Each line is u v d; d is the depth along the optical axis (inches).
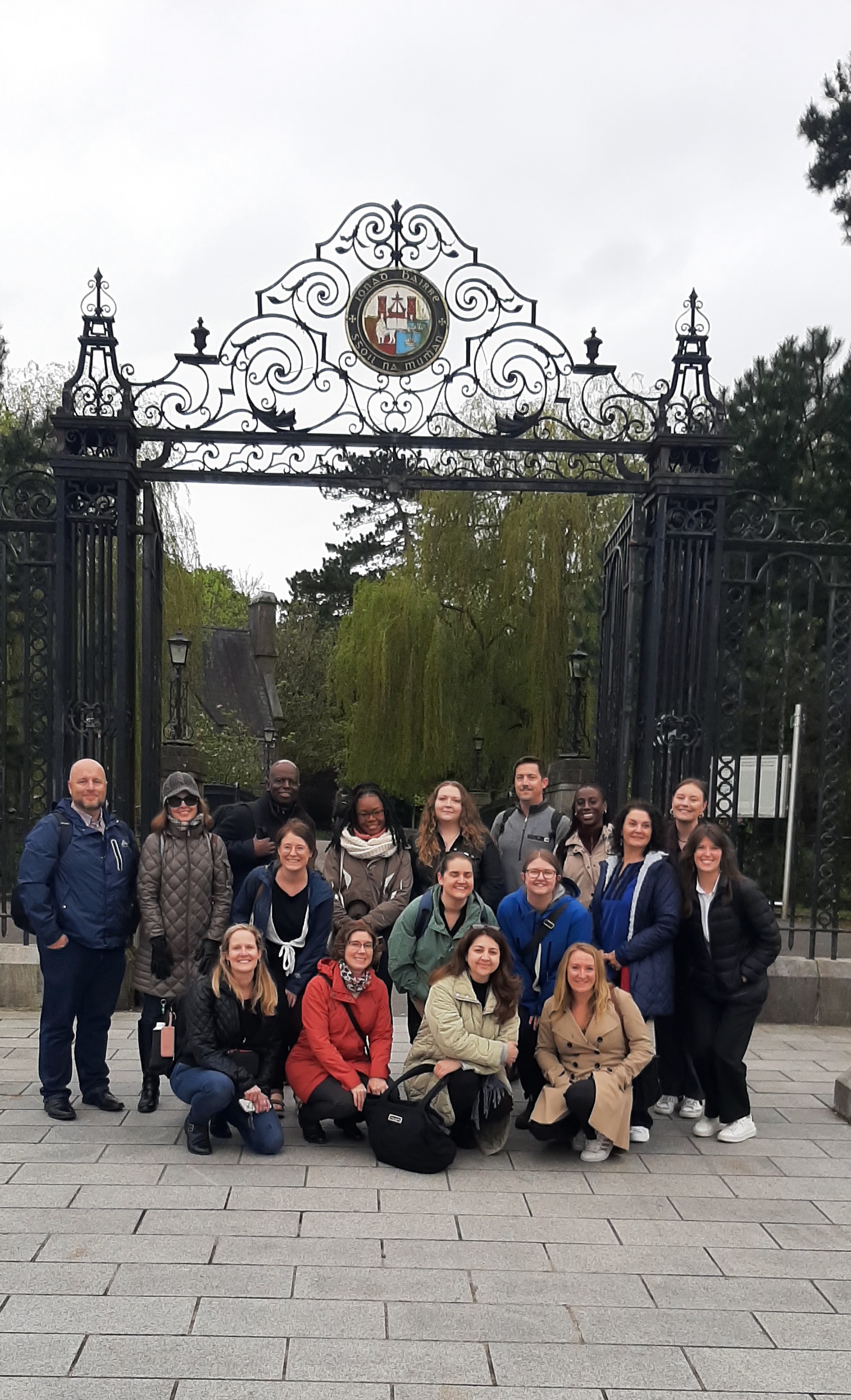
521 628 796.0
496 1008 199.0
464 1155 200.7
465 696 823.7
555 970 214.1
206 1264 148.9
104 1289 140.6
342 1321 134.2
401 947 213.3
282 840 209.5
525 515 765.3
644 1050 203.0
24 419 436.5
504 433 297.7
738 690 309.4
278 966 211.3
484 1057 194.5
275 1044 203.0
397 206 290.5
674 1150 206.1
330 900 217.0
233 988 197.3
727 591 311.1
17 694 393.7
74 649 295.4
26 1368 121.3
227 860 225.6
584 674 631.2
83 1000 217.0
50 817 215.0
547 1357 127.6
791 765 385.1
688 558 303.0
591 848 252.2
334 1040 204.8
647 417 654.5
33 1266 146.9
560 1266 152.8
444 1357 126.7
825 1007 305.4
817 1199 181.9
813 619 401.7
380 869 236.5
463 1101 195.6
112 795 294.4
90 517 294.4
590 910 228.7
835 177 464.4
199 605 700.7
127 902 217.3
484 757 832.9
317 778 1652.3
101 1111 217.5
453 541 823.7
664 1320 137.6
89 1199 171.6
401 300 289.7
